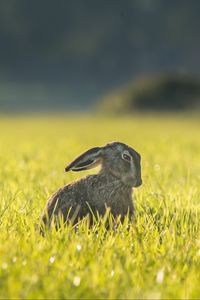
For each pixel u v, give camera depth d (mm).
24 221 29688
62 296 21016
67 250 24594
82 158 28953
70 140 108062
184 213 31469
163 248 25766
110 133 144625
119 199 28797
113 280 22234
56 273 22484
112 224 28172
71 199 28203
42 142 101062
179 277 22750
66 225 27094
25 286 21266
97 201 28359
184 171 52312
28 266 22875
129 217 29328
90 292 21047
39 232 27828
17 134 140625
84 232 27016
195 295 21234
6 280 21484
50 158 63531
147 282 21922
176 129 167250
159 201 34250
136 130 162250
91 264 23031
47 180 42469
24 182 42156
